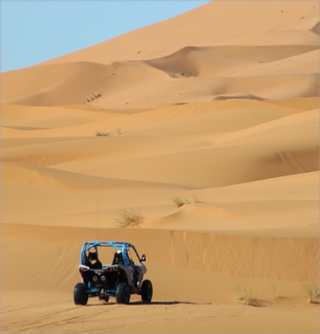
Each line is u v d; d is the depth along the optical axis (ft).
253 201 274.36
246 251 186.39
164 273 182.50
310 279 178.70
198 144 507.71
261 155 432.66
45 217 305.12
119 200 329.72
